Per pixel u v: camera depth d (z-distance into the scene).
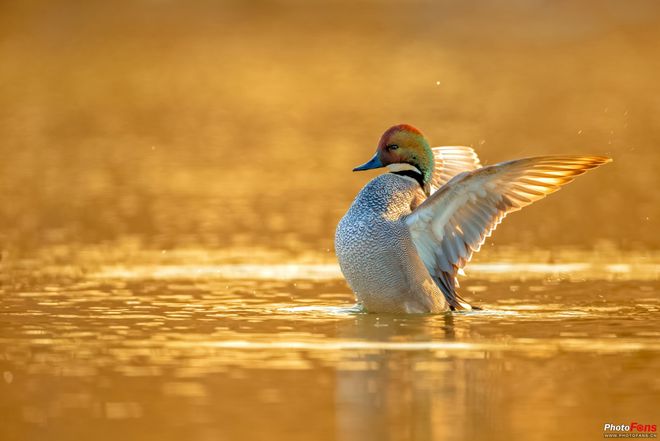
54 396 7.43
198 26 42.88
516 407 7.21
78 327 9.59
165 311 10.40
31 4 44.22
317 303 10.91
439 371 8.08
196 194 19.91
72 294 11.33
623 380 7.83
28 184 20.91
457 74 35.72
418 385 7.71
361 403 7.27
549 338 9.16
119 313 10.27
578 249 14.62
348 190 20.39
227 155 24.69
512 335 9.29
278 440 6.56
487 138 25.78
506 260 13.76
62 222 17.14
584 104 30.67
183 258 14.02
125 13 44.12
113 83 35.09
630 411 7.14
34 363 8.28
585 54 38.62
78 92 33.75
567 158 9.95
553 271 12.95
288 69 36.84
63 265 13.42
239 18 44.09
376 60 37.88
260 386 7.67
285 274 12.83
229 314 10.24
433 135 26.14
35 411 7.09
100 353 8.62
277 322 9.87
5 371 8.05
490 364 8.28
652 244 15.02
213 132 27.86
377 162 10.98
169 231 16.36
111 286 11.88
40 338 9.14
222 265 13.45
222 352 8.63
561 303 10.88
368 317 10.15
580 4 44.59
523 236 15.75
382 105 31.08
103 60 38.34
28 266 13.34
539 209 18.06
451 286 10.50
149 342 8.98
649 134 26.30
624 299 11.11
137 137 27.19
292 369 8.12
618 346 8.84
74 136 27.33
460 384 7.73
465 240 10.42
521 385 7.70
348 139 26.58
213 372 8.03
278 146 25.75
